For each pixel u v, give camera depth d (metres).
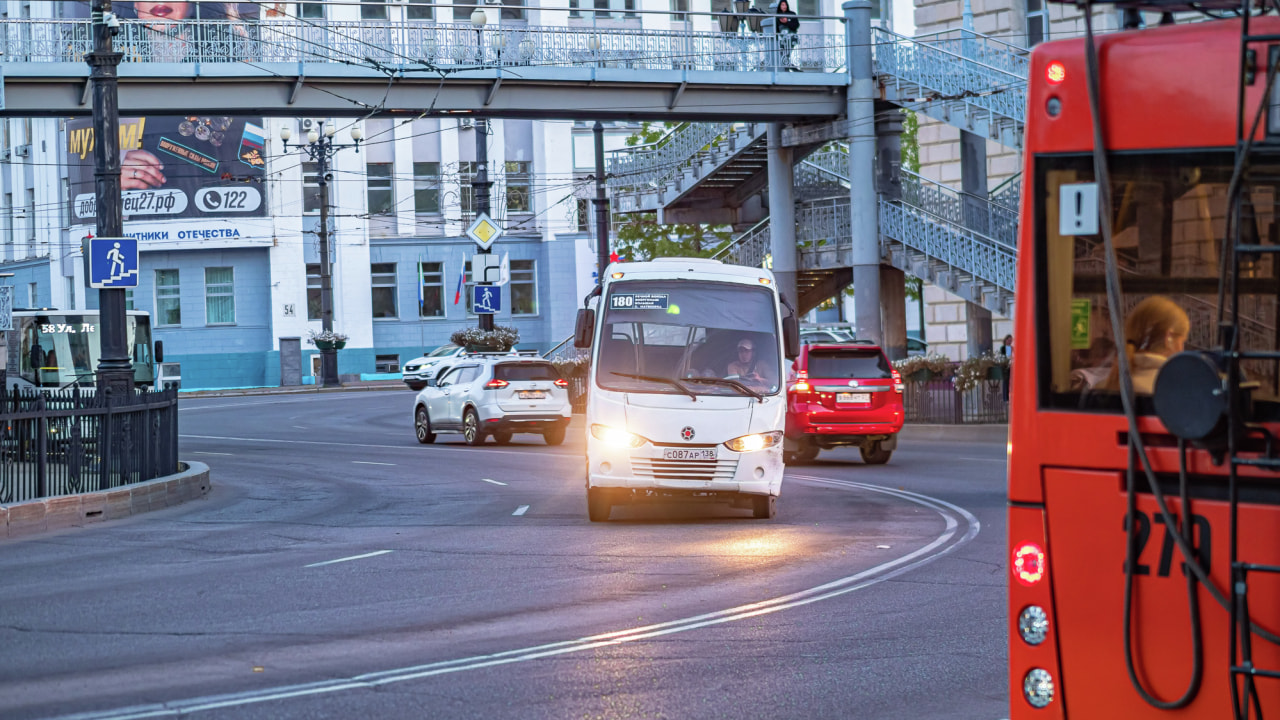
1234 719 4.65
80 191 62.25
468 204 64.31
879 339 36.19
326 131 56.91
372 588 11.68
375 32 32.53
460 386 30.89
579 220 65.00
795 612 10.46
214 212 60.69
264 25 31.77
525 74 33.41
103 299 20.48
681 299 16.72
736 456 16.16
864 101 35.91
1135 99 5.05
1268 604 4.58
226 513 18.22
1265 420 4.67
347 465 25.89
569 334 64.56
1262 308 4.76
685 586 11.72
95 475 17.84
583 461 26.30
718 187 44.03
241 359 61.50
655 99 35.00
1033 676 5.16
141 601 11.02
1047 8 35.84
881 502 18.39
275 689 7.89
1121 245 5.08
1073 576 5.10
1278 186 4.72
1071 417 5.12
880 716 7.39
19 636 9.54
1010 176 37.75
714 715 7.38
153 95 30.98
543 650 9.05
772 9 38.34
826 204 40.75
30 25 29.73
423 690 7.89
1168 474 4.88
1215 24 4.92
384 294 63.38
